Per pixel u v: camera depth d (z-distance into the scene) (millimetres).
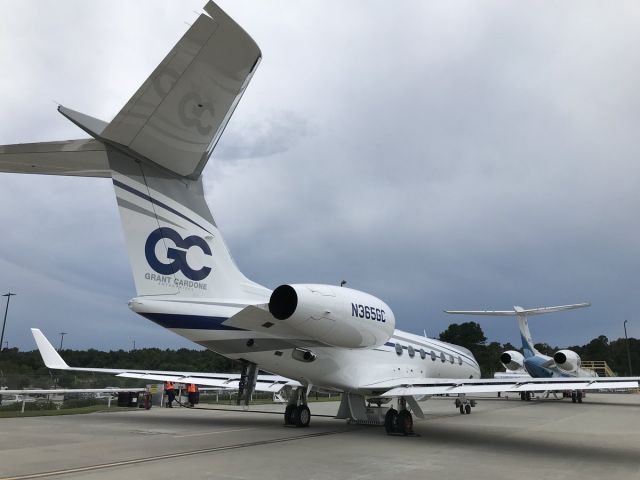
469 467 7148
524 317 28828
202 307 9055
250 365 9961
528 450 9031
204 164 8883
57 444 8859
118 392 18516
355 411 11969
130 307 8258
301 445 9039
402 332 14273
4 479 5852
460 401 18609
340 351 11203
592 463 7750
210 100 6840
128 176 8219
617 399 31781
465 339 69250
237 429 11523
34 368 45438
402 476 6379
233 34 5965
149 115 7094
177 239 8891
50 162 7812
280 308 8820
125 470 6465
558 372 27688
